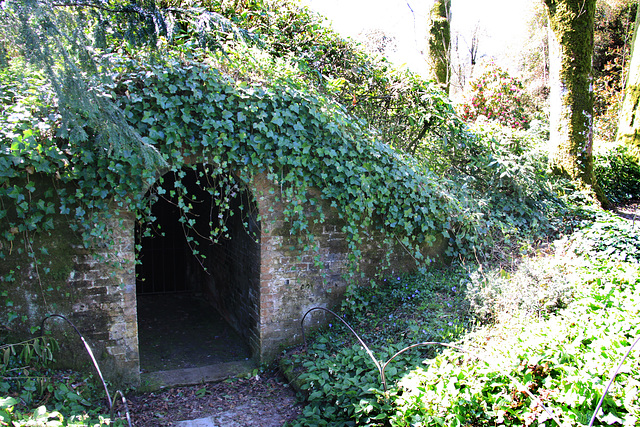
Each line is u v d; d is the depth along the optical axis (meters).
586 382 3.32
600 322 4.27
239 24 6.45
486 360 3.86
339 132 5.56
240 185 5.50
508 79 11.23
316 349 5.40
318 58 7.00
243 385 5.34
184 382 5.27
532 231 7.02
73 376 4.56
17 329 4.43
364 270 6.16
